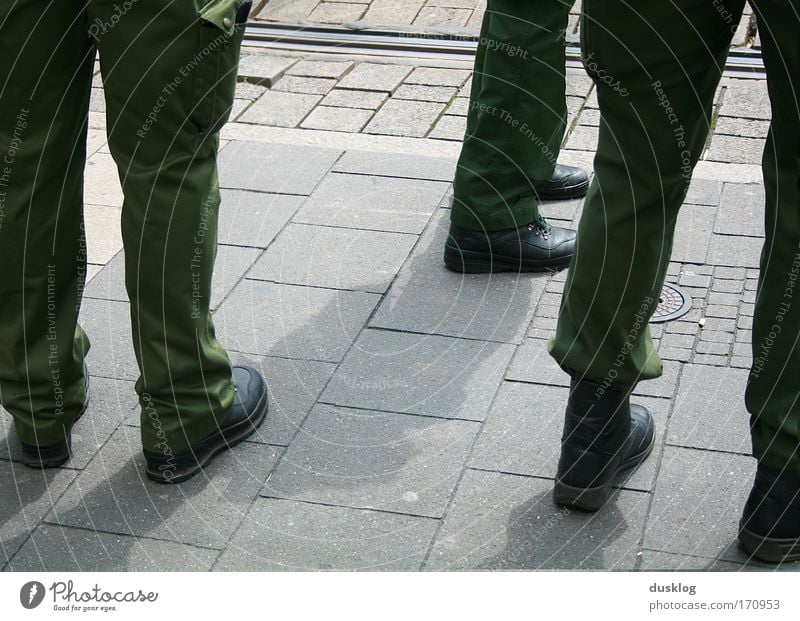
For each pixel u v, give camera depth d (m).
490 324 2.79
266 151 3.65
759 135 3.70
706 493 2.22
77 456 2.36
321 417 2.47
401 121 3.86
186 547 2.12
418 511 2.20
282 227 3.22
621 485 2.24
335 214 3.29
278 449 2.37
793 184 1.81
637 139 1.86
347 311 2.85
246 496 2.25
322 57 4.34
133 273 2.11
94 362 2.65
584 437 2.14
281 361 2.66
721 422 2.41
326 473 2.30
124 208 2.06
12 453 2.37
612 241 1.96
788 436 1.96
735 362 2.60
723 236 3.12
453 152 3.64
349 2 4.82
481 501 2.22
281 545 2.12
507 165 2.88
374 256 3.09
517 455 2.34
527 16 2.74
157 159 2.01
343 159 3.60
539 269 3.00
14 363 2.20
